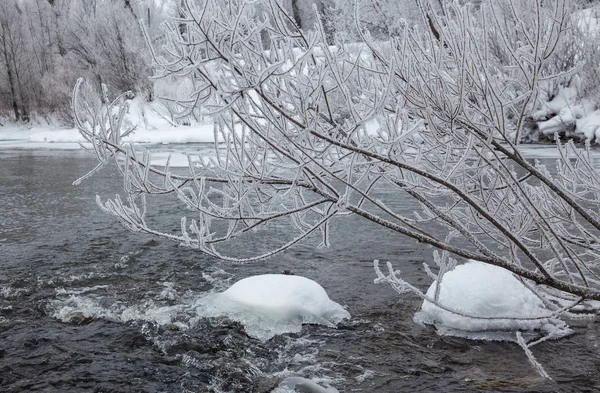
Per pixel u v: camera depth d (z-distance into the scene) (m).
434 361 3.68
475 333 4.09
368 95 3.02
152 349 3.90
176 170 13.02
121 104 3.17
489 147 3.09
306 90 2.76
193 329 4.22
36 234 7.46
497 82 3.20
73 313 4.52
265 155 3.08
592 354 3.73
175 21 2.73
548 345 3.88
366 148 3.02
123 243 6.93
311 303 4.50
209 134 24.45
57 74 35.41
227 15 2.72
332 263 6.02
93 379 3.47
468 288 4.26
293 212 3.34
